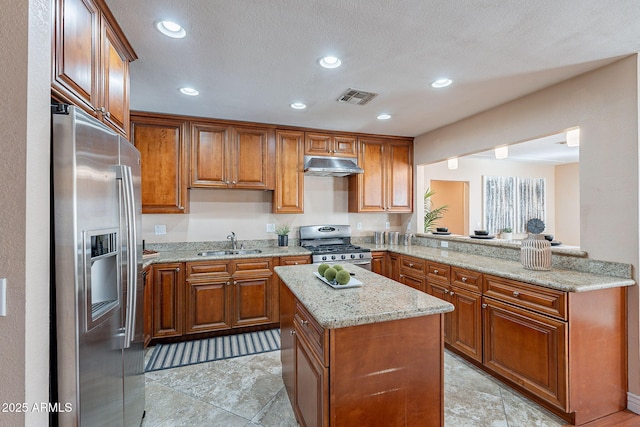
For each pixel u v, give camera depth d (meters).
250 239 3.92
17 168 0.97
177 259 3.08
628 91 2.02
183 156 3.32
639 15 1.59
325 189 4.29
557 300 1.93
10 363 0.96
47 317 1.08
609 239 2.12
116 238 1.43
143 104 2.96
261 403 2.11
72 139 1.12
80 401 1.14
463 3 1.51
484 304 2.48
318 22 1.67
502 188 6.21
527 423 1.92
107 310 1.34
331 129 3.89
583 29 1.72
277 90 2.62
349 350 1.34
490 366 2.42
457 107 3.02
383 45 1.91
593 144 2.20
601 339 1.98
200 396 2.20
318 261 3.54
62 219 1.11
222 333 3.30
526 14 1.59
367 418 1.37
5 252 0.96
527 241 2.44
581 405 1.91
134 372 1.71
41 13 1.04
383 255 3.91
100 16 1.53
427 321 1.48
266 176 3.66
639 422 1.94
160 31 1.74
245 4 1.52
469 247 3.40
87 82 1.41
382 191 4.19
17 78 0.97
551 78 2.35
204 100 2.85
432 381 1.49
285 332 2.16
